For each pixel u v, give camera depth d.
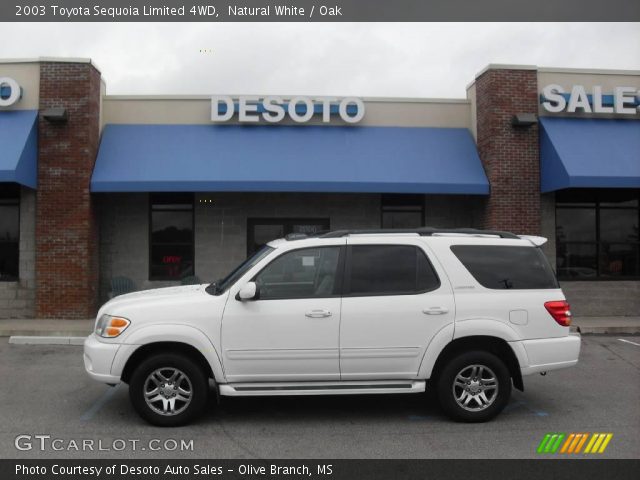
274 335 5.69
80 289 12.06
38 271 12.05
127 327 5.68
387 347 5.77
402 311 5.80
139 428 5.75
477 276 6.00
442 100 13.67
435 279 5.96
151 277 13.20
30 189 12.36
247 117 12.87
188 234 13.30
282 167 12.40
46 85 12.09
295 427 5.82
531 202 12.86
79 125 12.11
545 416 6.23
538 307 5.98
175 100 13.06
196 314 5.70
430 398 6.90
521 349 5.89
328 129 13.18
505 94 12.87
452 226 13.78
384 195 13.68
